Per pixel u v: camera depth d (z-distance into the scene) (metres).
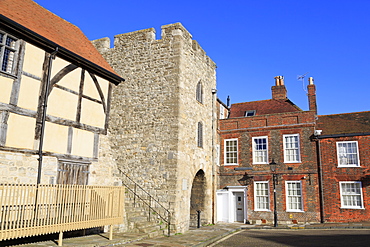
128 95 14.78
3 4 9.65
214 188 17.77
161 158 13.39
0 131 8.04
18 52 8.65
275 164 17.92
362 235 11.77
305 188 17.52
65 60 10.22
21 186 7.18
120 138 14.45
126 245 9.66
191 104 15.04
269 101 22.36
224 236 12.92
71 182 10.02
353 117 18.47
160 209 12.92
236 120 19.88
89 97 11.05
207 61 17.73
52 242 8.71
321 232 13.42
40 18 11.23
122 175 13.95
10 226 6.79
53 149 9.48
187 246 9.90
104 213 9.53
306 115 18.16
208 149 17.16
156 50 14.64
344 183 16.94
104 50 15.84
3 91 8.20
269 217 17.95
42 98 9.24
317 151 17.64
